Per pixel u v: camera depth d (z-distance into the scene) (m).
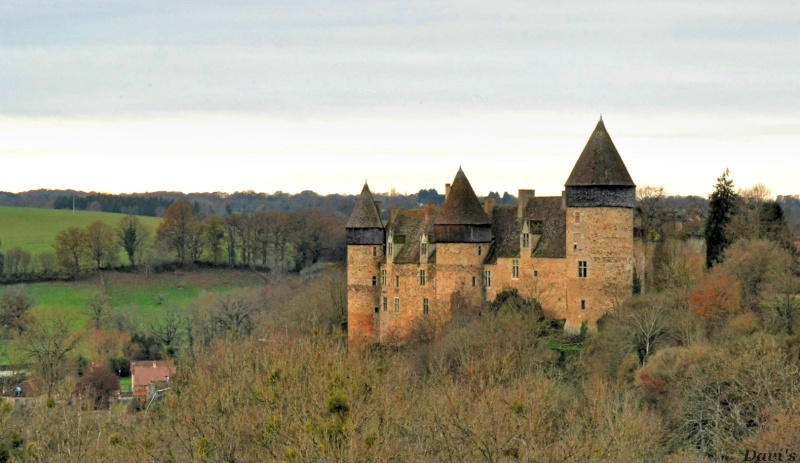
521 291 132.62
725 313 110.12
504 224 138.62
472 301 137.38
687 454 77.31
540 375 91.94
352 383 71.62
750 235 135.38
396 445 67.44
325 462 58.97
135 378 130.00
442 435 68.69
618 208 123.69
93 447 71.81
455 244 137.62
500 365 91.44
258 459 65.44
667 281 127.50
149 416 76.62
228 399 70.88
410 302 143.88
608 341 110.56
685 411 86.25
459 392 78.19
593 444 66.88
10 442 71.75
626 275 123.94
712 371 88.94
